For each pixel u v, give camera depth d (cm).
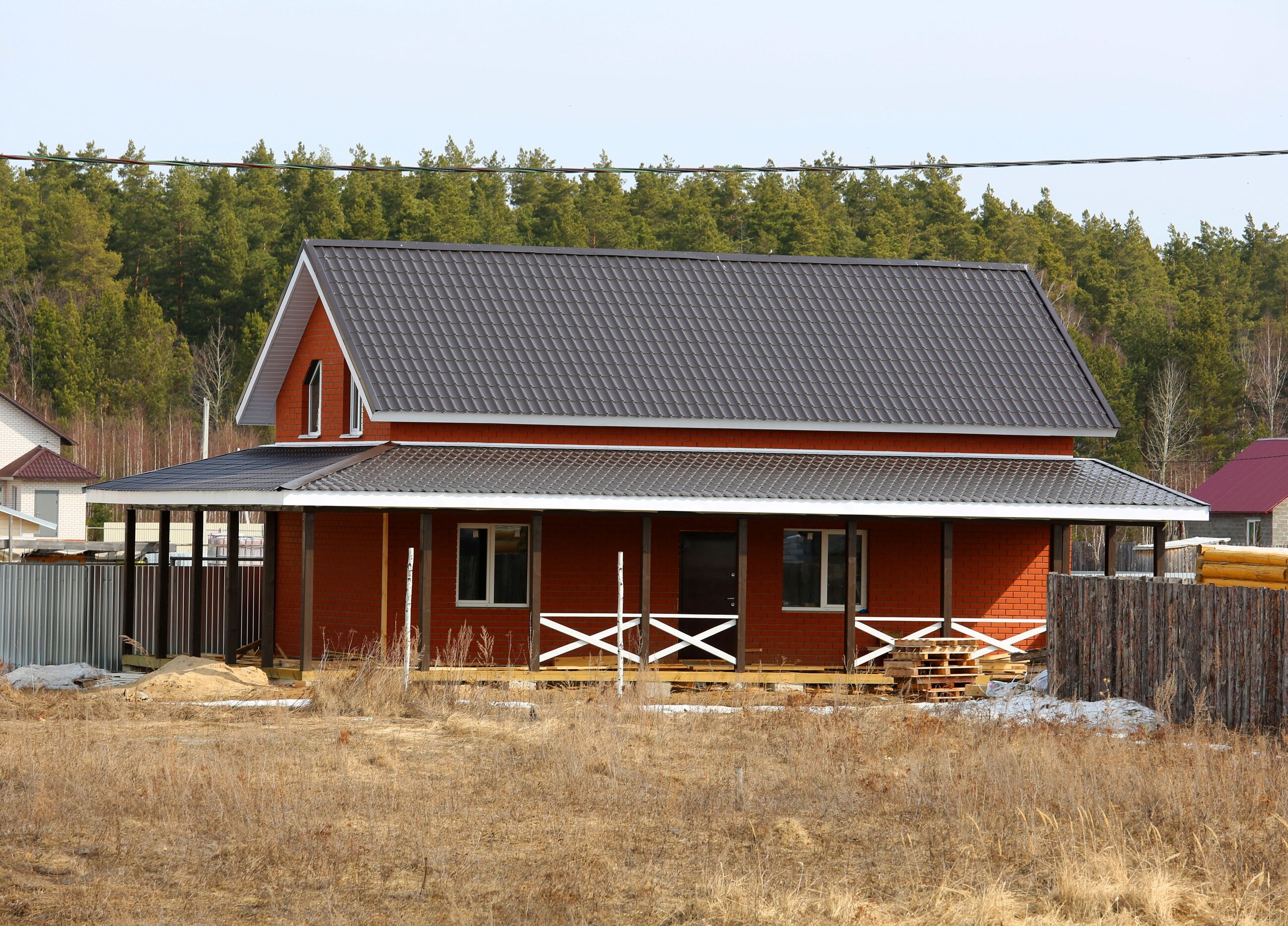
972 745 4488
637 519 6719
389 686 5619
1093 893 2923
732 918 2770
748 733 4947
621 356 7069
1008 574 7206
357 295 7019
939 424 7031
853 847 3353
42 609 7331
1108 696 5434
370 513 6244
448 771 4128
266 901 2831
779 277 7875
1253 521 15175
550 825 3466
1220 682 4909
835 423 6925
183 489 6438
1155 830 3366
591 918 2770
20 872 2958
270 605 6272
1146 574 10112
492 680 6159
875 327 7619
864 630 6562
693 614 6438
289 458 6994
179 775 3725
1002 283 8131
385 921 2705
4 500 17188
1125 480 6919
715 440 6956
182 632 7412
